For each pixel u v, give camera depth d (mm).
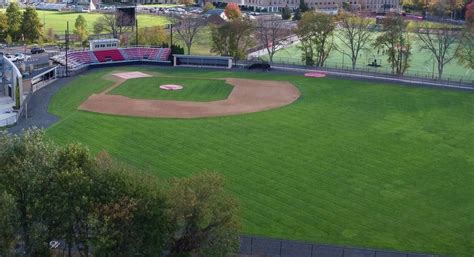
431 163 102875
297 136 116750
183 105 141125
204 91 157500
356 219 81062
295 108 139000
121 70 186125
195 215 59250
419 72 198250
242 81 171750
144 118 128000
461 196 89438
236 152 106625
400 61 187875
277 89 160500
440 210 84562
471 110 139375
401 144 112750
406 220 81125
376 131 120812
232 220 61281
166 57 198250
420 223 80375
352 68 196625
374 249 72125
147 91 155875
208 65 195375
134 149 107188
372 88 161750
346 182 93750
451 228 79188
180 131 118875
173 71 186375
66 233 57656
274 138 115188
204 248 59781
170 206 58719
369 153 107375
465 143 114188
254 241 72625
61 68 174875
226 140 113562
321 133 118938
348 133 119188
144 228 56344
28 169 57781
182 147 109000
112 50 197500
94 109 134625
